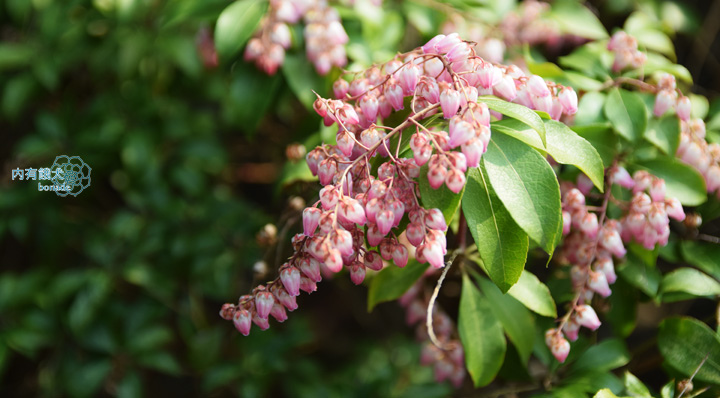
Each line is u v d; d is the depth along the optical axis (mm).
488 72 496
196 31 776
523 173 491
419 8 639
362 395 743
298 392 779
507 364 597
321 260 484
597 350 566
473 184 497
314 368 808
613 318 580
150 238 779
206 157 828
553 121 505
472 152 475
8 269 912
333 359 1034
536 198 488
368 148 495
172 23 603
